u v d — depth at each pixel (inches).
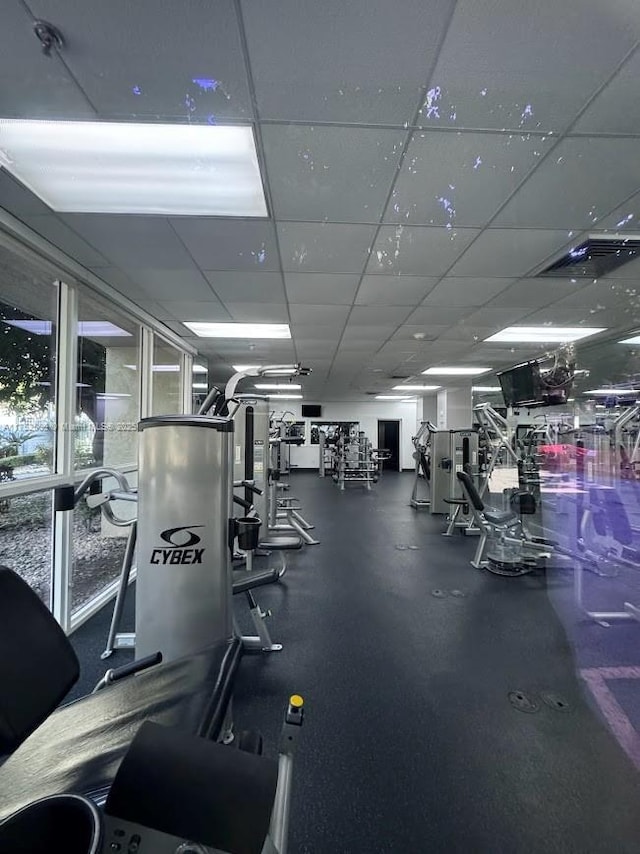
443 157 72.7
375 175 77.8
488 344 217.5
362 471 423.2
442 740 70.0
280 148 70.3
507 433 223.1
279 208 88.8
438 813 56.5
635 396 192.1
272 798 28.7
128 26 49.2
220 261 115.1
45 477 105.1
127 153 71.6
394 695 82.2
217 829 27.0
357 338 207.3
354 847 51.8
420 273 124.0
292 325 182.4
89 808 25.1
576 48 51.8
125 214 91.0
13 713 30.8
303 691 83.4
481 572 158.7
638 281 130.0
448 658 96.2
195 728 40.3
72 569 115.0
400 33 50.0
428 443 297.3
